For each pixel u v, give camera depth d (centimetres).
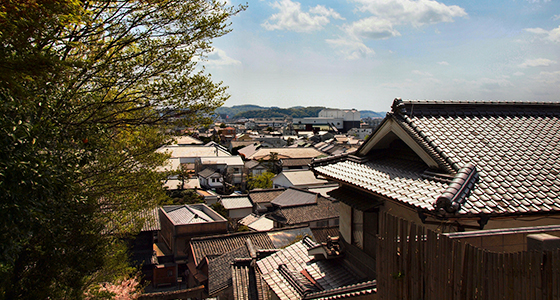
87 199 557
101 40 641
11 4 328
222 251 1936
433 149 578
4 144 365
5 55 346
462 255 323
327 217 2950
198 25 679
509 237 385
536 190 501
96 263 575
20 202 369
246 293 969
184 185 4153
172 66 689
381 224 447
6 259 362
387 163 699
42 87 458
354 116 14638
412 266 384
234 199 3831
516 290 281
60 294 535
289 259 964
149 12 647
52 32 391
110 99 739
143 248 2186
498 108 729
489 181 507
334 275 771
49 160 445
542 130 677
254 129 15150
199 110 736
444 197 426
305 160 5659
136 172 840
